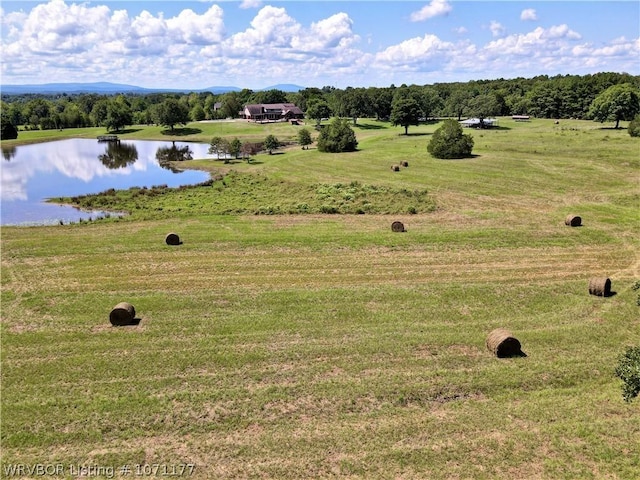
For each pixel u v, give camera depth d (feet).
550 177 168.04
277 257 97.96
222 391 53.21
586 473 41.29
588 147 218.59
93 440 45.91
